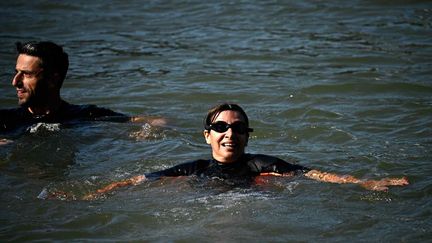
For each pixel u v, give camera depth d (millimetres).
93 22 18078
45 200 7973
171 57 15094
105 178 8805
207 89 12867
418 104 11484
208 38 16438
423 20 16812
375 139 9984
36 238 7031
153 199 7844
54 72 10773
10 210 7719
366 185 8000
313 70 13789
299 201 7652
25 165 9305
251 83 13141
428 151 9344
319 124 10734
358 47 15125
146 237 6914
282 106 11750
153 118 11172
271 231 6914
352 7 18266
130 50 15688
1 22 17953
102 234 7066
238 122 8586
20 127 10703
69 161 9453
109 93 12867
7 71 14086
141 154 9703
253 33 16641
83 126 10773
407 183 7949
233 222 7121
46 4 19656
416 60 14039
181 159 9469
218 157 8625
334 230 6918
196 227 7055
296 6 18703
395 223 7039
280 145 9984
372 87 12578
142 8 19391
